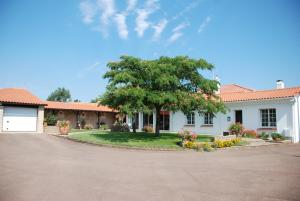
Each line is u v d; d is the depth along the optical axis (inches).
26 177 348.8
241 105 1011.3
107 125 1620.3
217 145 703.7
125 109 751.1
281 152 617.9
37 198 262.1
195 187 305.6
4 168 405.7
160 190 292.7
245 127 991.6
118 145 717.9
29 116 1172.5
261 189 296.7
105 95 832.3
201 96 843.4
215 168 421.7
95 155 562.9
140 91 751.7
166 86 815.7
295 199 261.9
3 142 741.3
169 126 1246.9
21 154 553.3
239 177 356.5
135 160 502.0
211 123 1098.7
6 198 261.3
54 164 443.5
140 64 815.7
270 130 923.4
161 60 856.9
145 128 1277.1
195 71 860.0
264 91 1036.5
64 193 278.8
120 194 277.3
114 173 379.2
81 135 933.8
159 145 703.7
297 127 882.8
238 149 694.5
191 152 637.9
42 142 781.9
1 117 1096.8
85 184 315.6
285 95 898.1
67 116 1557.6
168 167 430.0
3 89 1255.5
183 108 841.5
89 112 1644.9
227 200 258.7
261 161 489.4
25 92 1273.4
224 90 1384.1
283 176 361.7
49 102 1547.7
